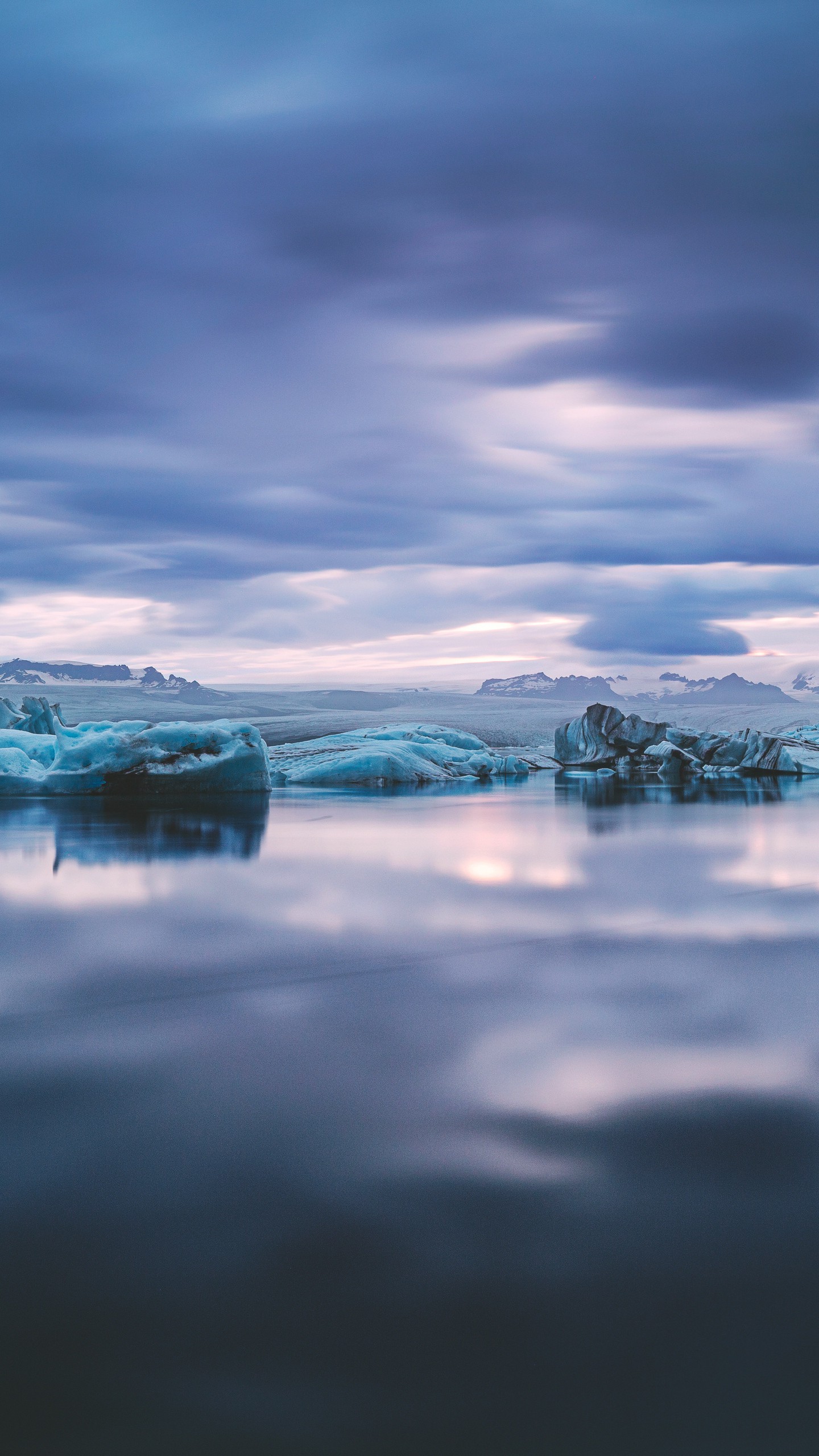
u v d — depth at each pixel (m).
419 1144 4.01
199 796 23.81
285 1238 3.29
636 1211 3.46
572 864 12.11
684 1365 2.70
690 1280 3.06
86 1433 2.46
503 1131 4.13
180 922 8.48
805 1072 4.83
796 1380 2.64
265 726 76.81
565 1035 5.44
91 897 9.65
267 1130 4.14
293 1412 2.53
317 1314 2.90
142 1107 4.41
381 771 29.17
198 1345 2.77
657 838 14.97
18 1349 2.74
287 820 17.80
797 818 18.56
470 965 6.99
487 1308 2.93
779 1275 3.08
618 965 7.00
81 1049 5.18
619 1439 2.44
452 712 93.56
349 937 7.91
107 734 24.03
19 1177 3.73
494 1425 2.49
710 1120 4.24
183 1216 3.44
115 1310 2.91
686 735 36.16
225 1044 5.28
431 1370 2.68
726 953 7.38
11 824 16.72
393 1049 5.18
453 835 15.30
